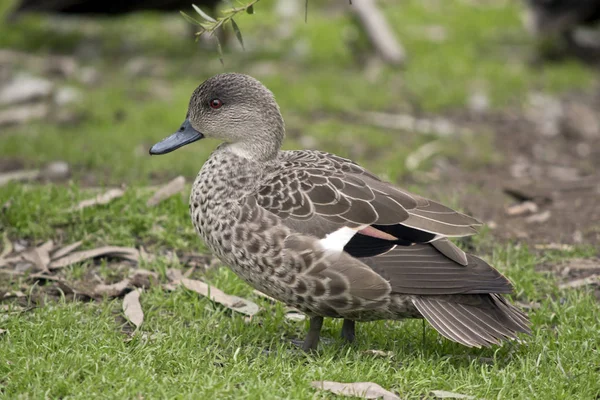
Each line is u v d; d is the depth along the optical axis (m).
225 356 7.57
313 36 20.53
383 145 14.62
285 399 6.61
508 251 10.09
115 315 8.41
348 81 17.66
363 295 7.16
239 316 8.35
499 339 7.22
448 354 7.76
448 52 19.59
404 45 20.05
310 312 7.58
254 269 7.46
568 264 9.99
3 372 7.02
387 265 7.14
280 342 8.06
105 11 17.66
